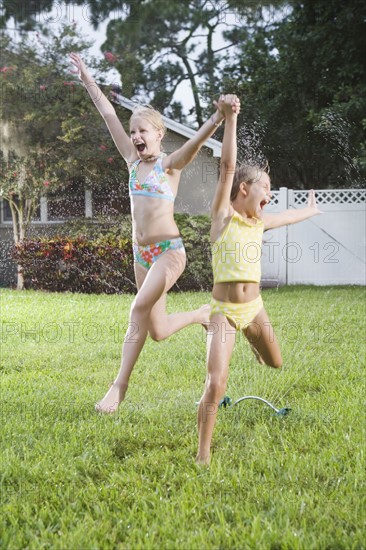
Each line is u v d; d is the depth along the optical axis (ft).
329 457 9.62
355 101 44.42
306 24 51.24
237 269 9.53
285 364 16.14
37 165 38.93
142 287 11.77
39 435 10.75
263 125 51.11
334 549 7.06
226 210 9.64
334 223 38.34
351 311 25.26
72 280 34.63
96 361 16.93
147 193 11.76
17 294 32.50
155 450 10.07
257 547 7.04
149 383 14.38
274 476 9.04
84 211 40.32
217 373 9.33
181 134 38.83
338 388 13.82
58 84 38.83
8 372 15.89
